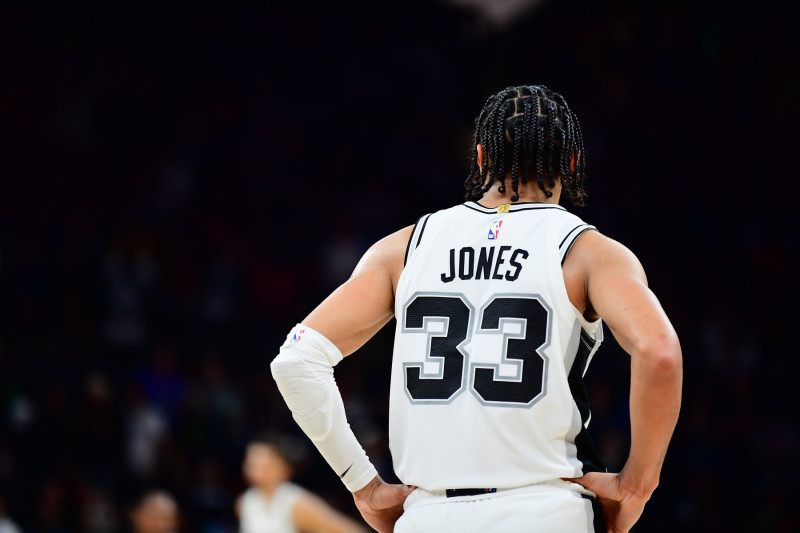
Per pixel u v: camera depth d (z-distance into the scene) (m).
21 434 15.94
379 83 23.31
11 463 15.57
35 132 22.05
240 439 16.19
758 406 17.56
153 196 21.50
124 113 22.48
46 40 22.64
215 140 22.48
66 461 15.69
